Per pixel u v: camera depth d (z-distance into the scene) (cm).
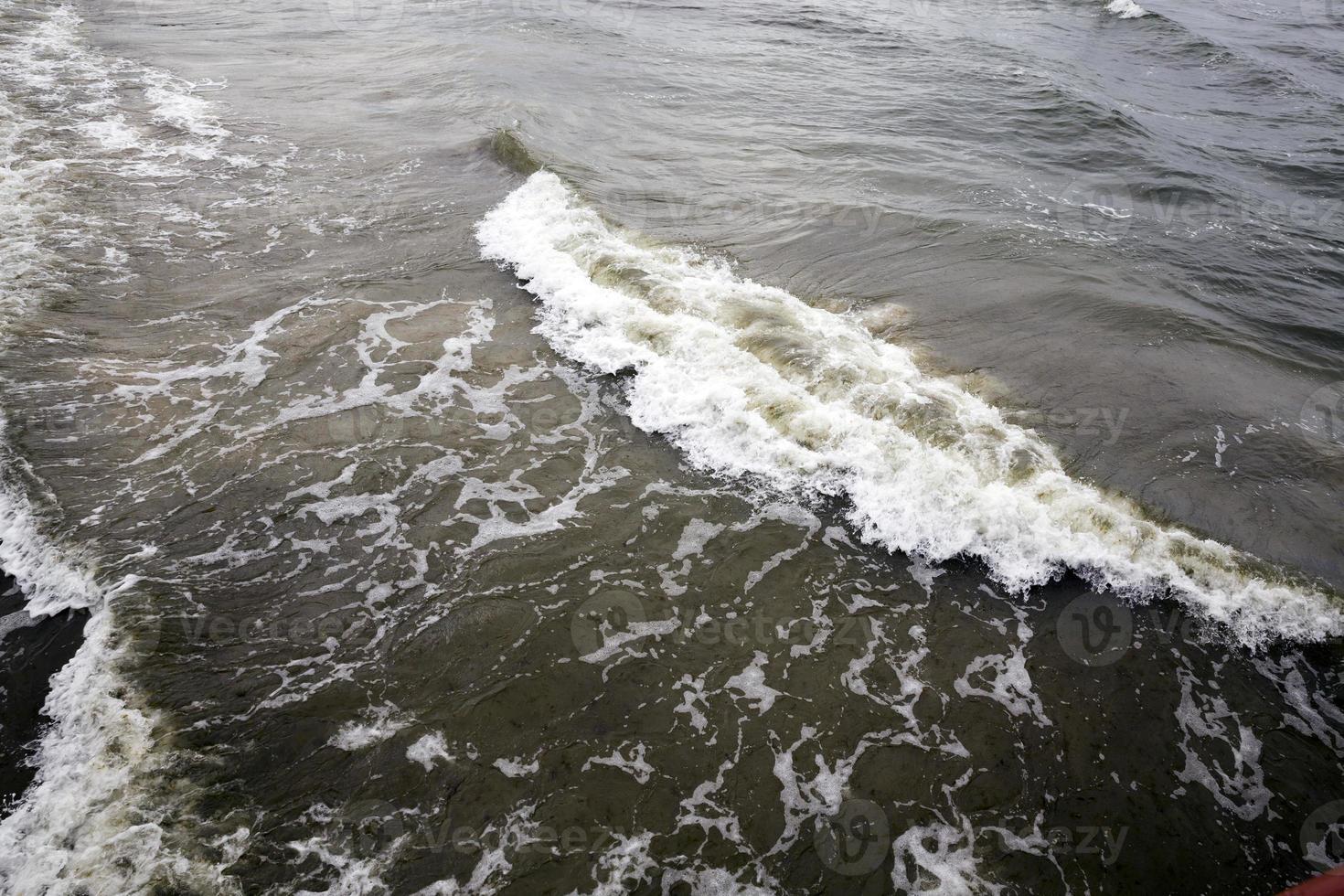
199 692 572
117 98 1622
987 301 1074
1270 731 580
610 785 530
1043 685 607
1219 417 871
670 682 600
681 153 1504
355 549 700
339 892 466
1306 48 2527
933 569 701
